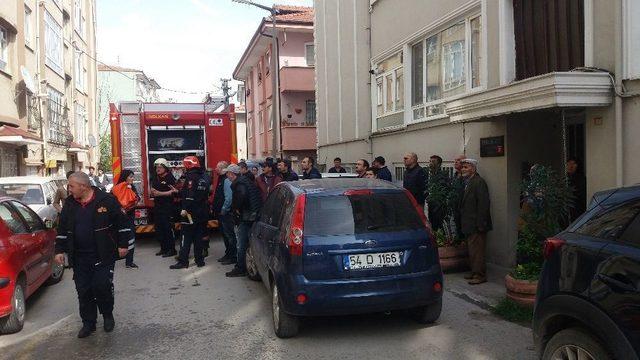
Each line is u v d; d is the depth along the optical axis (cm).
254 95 3331
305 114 2550
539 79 600
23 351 525
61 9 2538
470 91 928
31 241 663
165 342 539
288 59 2603
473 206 741
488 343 509
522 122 789
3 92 1675
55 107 2300
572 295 346
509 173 792
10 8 1734
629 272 310
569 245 362
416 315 569
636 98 573
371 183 584
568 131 800
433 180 848
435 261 531
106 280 554
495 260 830
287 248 512
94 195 557
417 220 540
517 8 795
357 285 500
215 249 1120
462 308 624
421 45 1131
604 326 320
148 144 1212
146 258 1027
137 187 1185
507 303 599
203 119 1226
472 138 890
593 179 625
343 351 500
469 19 933
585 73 584
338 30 1639
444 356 481
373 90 1385
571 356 347
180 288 771
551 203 602
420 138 1111
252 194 826
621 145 586
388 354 489
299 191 553
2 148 1648
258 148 3222
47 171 2136
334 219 520
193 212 918
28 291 634
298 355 493
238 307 663
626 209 340
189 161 927
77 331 584
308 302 496
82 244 550
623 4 580
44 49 2127
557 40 715
